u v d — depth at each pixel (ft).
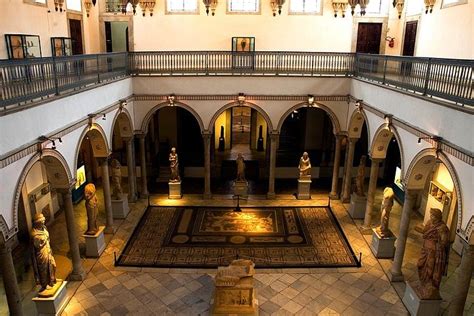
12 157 27.55
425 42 55.31
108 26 65.21
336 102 57.26
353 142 56.95
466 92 30.68
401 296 37.78
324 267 42.45
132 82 56.34
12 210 28.32
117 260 43.21
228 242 47.47
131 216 54.29
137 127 57.93
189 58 57.41
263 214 55.31
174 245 46.65
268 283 39.60
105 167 47.29
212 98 57.06
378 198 61.98
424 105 34.09
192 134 74.28
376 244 44.60
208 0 61.57
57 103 34.37
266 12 63.67
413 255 45.16
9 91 29.84
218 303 33.45
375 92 46.16
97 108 43.65
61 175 36.55
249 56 56.03
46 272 33.94
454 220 46.91
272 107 57.47
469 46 44.57
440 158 31.48
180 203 58.85
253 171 71.72
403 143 38.65
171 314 35.06
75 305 36.14
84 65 40.81
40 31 48.70
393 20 63.72
